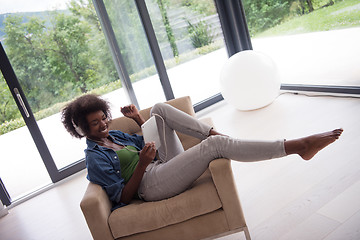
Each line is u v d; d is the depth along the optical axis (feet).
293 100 12.34
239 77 11.80
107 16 12.23
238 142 5.67
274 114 11.64
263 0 12.62
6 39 10.83
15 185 13.41
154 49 13.12
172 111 6.64
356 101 10.44
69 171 12.14
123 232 5.74
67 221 9.16
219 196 5.59
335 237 5.62
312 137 5.65
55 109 11.82
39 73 11.44
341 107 10.39
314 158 8.18
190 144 7.57
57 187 11.78
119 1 12.35
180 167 5.84
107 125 6.57
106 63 12.46
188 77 14.19
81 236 8.20
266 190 7.58
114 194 5.97
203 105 14.39
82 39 11.96
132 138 7.18
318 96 11.88
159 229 5.77
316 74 11.91
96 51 12.23
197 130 6.53
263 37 13.46
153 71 13.41
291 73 12.96
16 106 11.62
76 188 11.21
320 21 10.78
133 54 12.90
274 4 12.21
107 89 12.63
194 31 13.94
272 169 8.38
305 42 11.71
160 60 13.30
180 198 5.66
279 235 6.08
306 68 12.19
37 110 11.54
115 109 12.83
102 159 6.07
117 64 12.67
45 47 11.43
